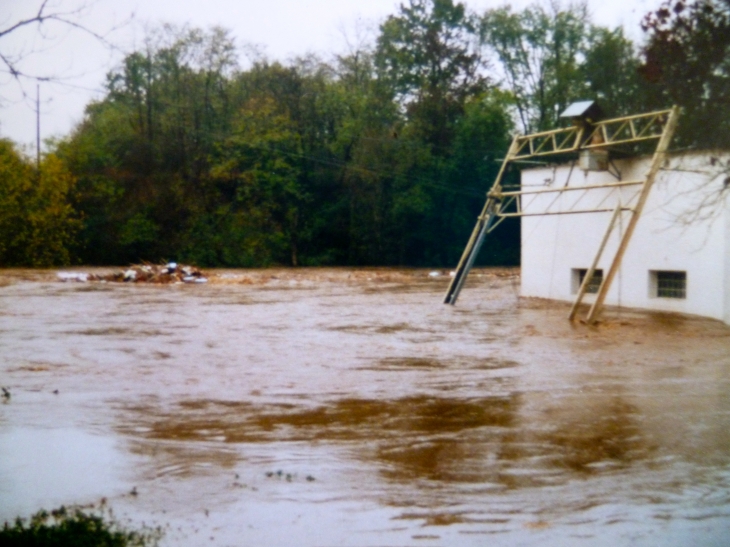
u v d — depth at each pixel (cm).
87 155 6000
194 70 6594
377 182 6475
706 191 1842
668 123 1970
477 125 6381
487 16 6856
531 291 2897
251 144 6281
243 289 3675
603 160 2362
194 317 2298
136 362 1448
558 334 1856
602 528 620
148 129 6328
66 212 5597
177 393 1163
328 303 2842
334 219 6650
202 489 721
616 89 3591
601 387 1187
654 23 856
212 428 952
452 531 616
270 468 788
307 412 1038
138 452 847
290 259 6612
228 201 6488
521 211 2912
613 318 2150
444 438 898
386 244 6612
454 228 6512
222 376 1305
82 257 5944
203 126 6531
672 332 1853
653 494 702
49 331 1930
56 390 1180
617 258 2053
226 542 593
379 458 822
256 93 6700
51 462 807
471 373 1324
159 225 6144
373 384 1232
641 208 2033
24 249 5500
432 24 6850
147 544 581
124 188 6094
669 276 2298
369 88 6919
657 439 884
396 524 632
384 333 1903
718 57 830
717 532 611
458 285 2745
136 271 4269
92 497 700
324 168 6631
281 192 6431
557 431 923
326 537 604
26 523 628
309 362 1451
